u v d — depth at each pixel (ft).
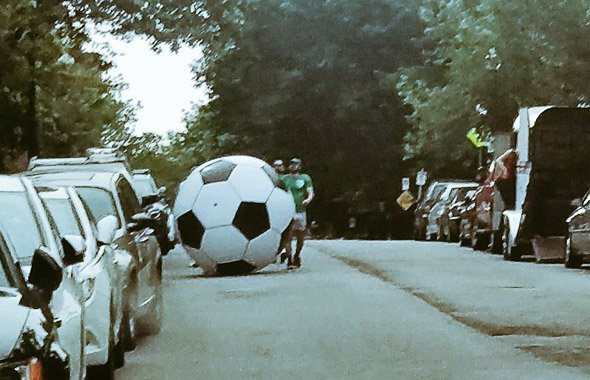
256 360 45.55
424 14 186.50
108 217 42.06
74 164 70.38
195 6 126.41
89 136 160.04
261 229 87.30
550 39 142.92
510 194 107.45
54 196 41.78
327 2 246.27
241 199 87.30
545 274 84.28
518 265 94.94
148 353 47.98
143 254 51.70
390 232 256.11
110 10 121.90
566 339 50.39
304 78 246.47
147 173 129.39
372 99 246.47
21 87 126.82
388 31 246.27
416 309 61.52
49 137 152.56
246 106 249.34
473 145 177.27
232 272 88.02
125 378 41.88
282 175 92.94
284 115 247.09
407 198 221.05
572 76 142.92
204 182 87.45
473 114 164.96
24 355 23.39
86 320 37.37
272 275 85.71
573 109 103.24
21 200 33.27
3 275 25.88
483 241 119.85
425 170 226.99
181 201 87.76
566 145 103.60
